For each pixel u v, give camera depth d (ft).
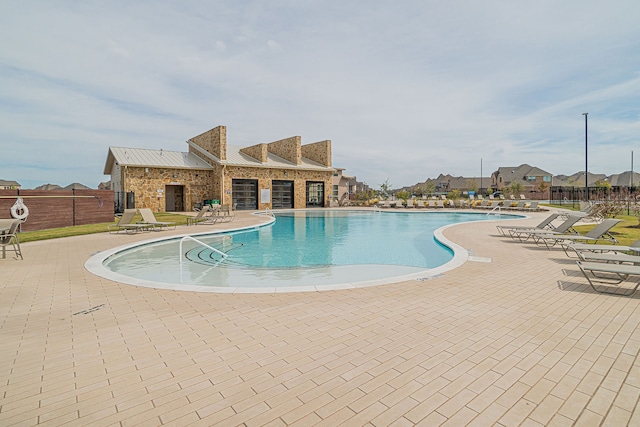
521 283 17.48
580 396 7.59
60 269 21.06
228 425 6.63
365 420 6.77
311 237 42.01
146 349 10.15
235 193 85.92
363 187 237.25
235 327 11.84
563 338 10.75
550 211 81.61
